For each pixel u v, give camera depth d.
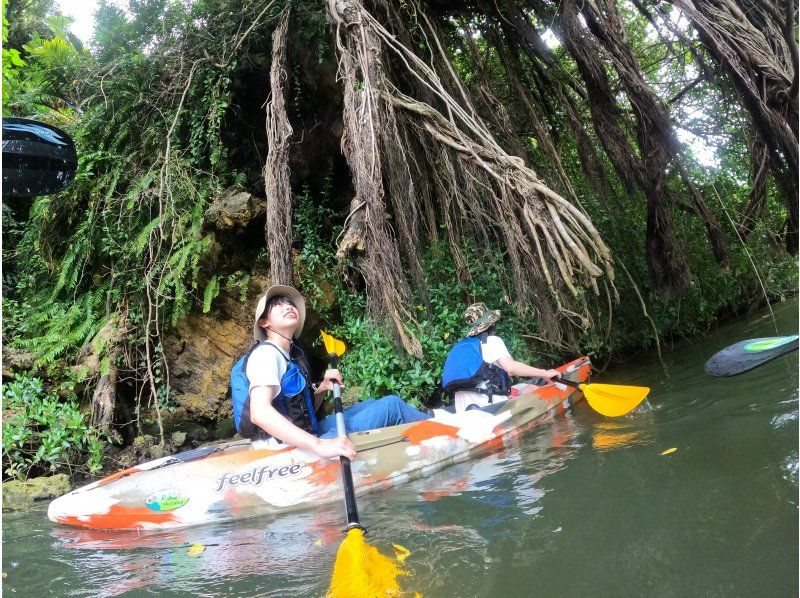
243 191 5.14
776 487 1.93
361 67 4.02
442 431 3.06
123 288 5.01
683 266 4.85
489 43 5.61
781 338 2.78
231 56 5.19
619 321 5.84
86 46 6.00
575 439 3.05
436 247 4.80
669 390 3.87
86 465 4.11
